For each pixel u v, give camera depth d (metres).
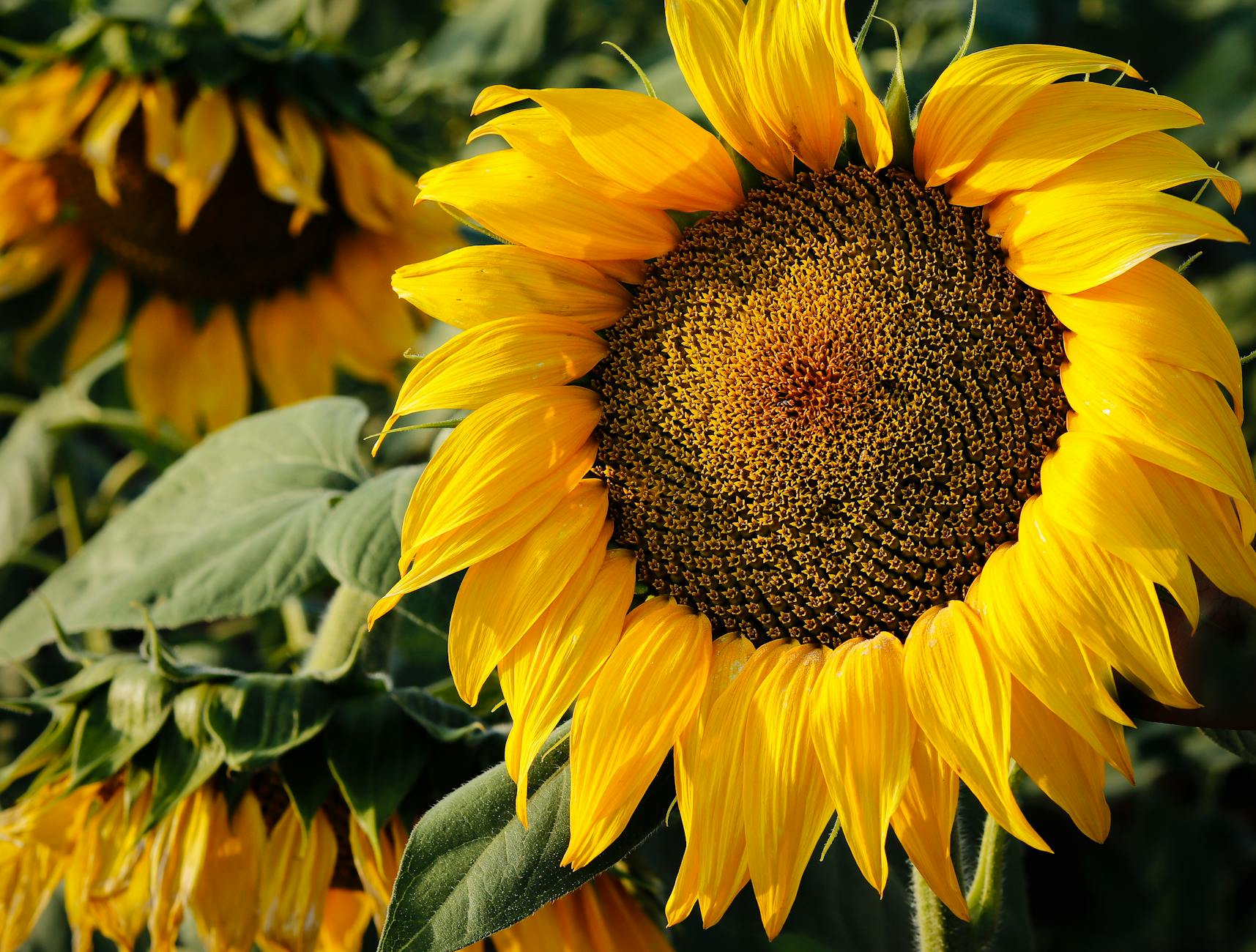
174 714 1.08
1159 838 1.42
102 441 1.87
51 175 1.42
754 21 1.01
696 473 1.04
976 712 0.98
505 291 1.04
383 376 1.45
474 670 1.02
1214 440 0.96
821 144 1.03
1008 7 1.38
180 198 1.36
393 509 1.10
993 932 1.03
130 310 1.49
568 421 1.04
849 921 1.15
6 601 1.55
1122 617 0.97
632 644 1.03
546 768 1.02
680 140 1.03
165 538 1.18
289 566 1.15
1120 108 0.98
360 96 1.37
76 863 1.10
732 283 1.04
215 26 1.35
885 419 1.02
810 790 1.00
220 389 1.48
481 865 1.00
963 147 1.00
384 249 1.43
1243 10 1.48
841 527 1.02
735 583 1.03
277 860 1.09
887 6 1.40
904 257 1.02
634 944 1.11
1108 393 0.98
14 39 1.57
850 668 1.00
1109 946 1.41
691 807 1.00
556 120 1.03
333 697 1.08
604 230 1.04
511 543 1.03
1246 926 1.42
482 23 1.58
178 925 1.08
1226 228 0.97
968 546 1.01
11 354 1.61
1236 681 0.97
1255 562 0.97
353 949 1.15
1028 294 1.01
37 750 1.10
